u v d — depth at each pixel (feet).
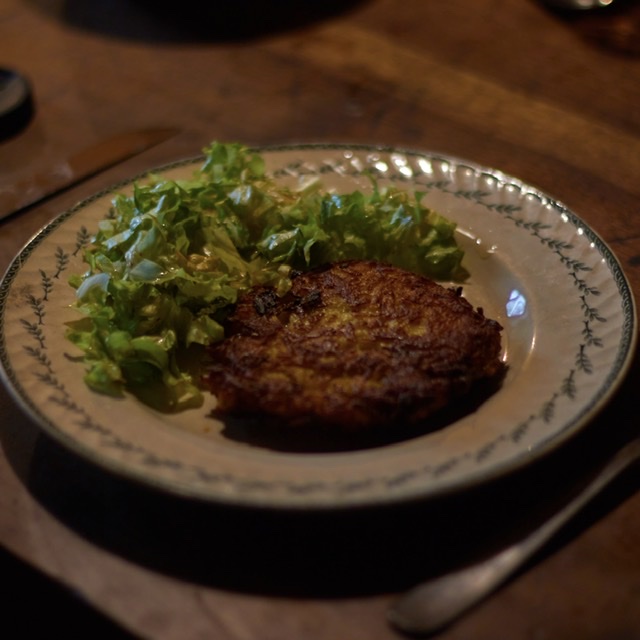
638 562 1.46
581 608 1.42
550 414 1.56
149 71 2.62
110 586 1.47
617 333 1.65
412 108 2.42
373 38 2.70
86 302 1.75
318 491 1.46
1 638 1.72
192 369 1.75
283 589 1.46
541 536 1.47
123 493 1.58
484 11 2.78
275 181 2.04
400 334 1.68
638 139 2.25
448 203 1.97
